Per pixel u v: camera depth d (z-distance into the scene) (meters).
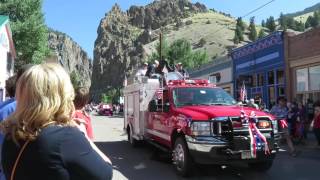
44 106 2.24
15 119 2.27
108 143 17.45
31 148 2.15
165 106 11.16
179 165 9.98
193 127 9.29
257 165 10.35
